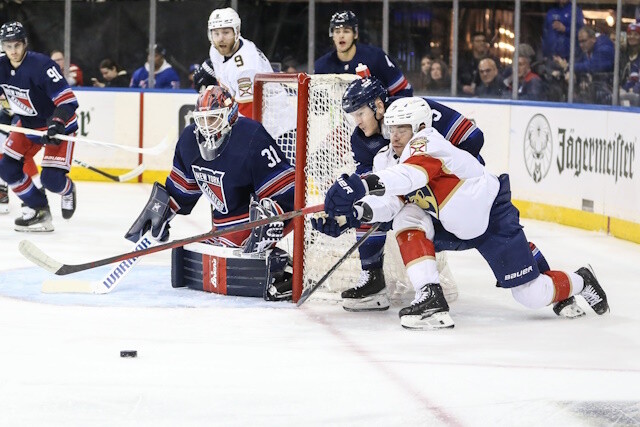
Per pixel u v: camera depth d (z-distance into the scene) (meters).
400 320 12.66
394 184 11.41
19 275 15.27
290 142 15.57
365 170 13.30
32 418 8.84
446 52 26.62
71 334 11.79
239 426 8.73
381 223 12.90
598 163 20.78
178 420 8.85
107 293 14.12
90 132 27.16
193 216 22.16
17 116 21.34
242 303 13.66
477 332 12.31
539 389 9.95
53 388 9.66
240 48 17.11
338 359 10.91
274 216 12.28
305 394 9.64
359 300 13.28
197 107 13.34
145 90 26.94
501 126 23.67
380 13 27.64
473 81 26.20
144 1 28.61
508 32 25.36
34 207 19.44
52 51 29.23
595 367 10.78
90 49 28.78
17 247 17.78
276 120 15.34
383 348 11.45
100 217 21.47
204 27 28.59
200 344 11.45
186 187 14.17
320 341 11.73
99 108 27.08
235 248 14.09
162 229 14.19
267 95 15.18
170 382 9.93
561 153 21.94
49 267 12.78
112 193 25.16
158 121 26.95
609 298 14.54
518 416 9.14
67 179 19.67
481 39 25.86
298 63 28.53
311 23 27.66
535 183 22.80
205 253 14.22
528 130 22.97
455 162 11.99
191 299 13.85
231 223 14.16
